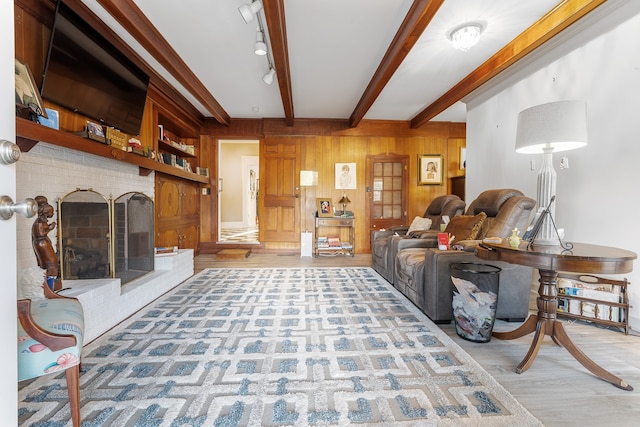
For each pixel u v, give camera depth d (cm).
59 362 103
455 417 119
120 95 272
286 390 136
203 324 212
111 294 208
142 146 329
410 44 259
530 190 313
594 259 132
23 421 116
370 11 239
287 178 550
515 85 329
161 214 388
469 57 312
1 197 60
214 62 329
